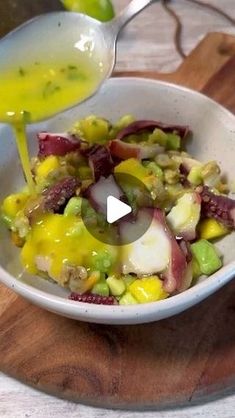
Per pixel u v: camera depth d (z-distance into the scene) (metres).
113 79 0.39
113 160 0.37
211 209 0.35
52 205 0.34
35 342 0.32
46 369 0.31
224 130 0.38
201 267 0.33
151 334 0.32
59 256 0.32
